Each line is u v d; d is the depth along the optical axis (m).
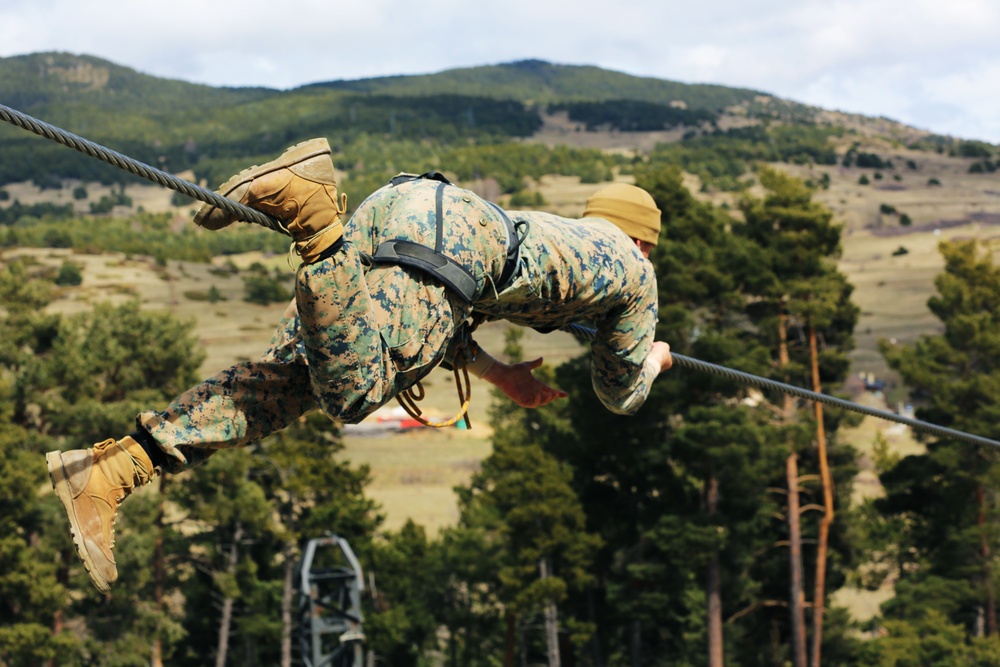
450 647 45.22
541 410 44.00
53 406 37.19
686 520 36.50
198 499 39.50
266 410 2.91
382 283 2.88
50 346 40.03
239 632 43.12
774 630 41.56
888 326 149.50
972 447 38.03
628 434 38.56
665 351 4.14
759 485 36.84
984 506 38.50
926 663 35.69
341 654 35.09
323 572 35.81
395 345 2.86
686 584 39.19
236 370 2.91
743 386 38.19
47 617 34.88
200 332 159.25
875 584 42.47
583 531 38.16
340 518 41.75
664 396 36.62
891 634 36.56
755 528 37.06
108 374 39.47
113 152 2.45
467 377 3.52
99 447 2.74
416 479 75.75
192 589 44.94
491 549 40.62
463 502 44.88
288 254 2.71
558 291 3.27
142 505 35.47
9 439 33.12
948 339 40.19
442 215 2.97
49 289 40.62
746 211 39.94
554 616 38.19
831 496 40.59
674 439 36.88
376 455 82.44
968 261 39.62
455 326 3.02
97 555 2.69
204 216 2.60
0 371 37.75
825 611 41.22
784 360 39.44
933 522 40.00
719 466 35.88
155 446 2.80
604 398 3.88
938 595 38.31
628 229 3.68
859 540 41.44
